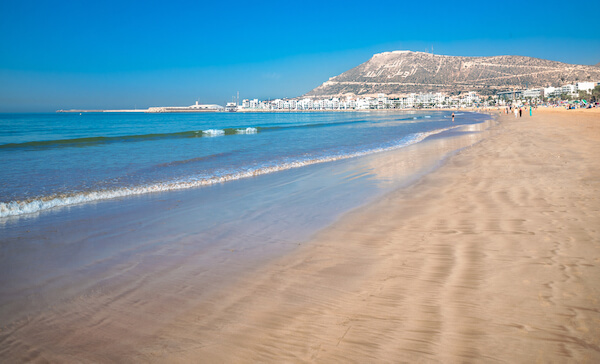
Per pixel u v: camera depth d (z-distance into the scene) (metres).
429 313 3.25
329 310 3.41
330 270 4.36
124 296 3.89
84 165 14.40
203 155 17.86
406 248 4.94
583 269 3.92
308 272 4.33
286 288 3.92
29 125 74.75
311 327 3.14
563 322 2.99
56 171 12.86
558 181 8.66
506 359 2.61
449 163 13.29
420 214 6.66
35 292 4.04
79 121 103.12
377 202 7.89
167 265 4.74
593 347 2.67
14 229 6.39
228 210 7.65
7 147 22.64
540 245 4.70
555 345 2.72
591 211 6.05
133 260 4.94
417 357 2.68
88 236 6.00
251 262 4.75
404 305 3.42
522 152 14.55
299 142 25.44
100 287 4.13
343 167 13.62
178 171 12.93
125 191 9.50
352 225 6.25
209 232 6.15
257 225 6.51
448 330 2.98
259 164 14.66
